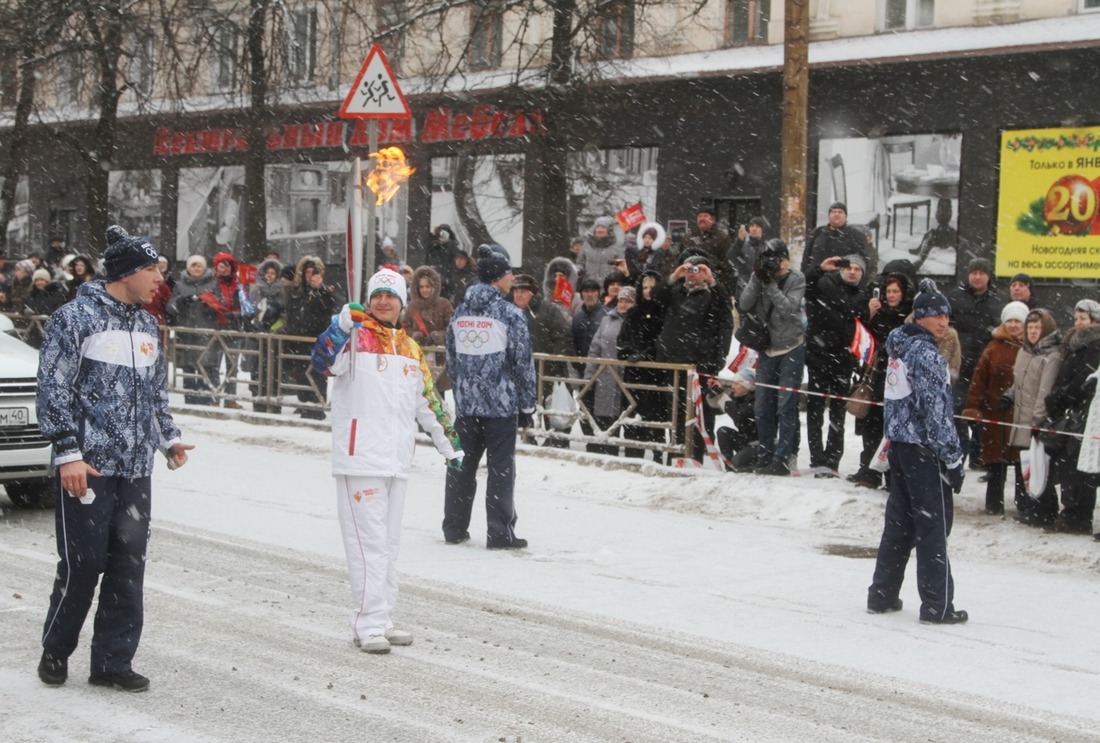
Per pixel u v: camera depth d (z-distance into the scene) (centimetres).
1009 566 1058
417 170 3312
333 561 993
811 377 1342
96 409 634
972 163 2509
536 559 1039
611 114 2934
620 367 1426
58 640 654
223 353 1870
